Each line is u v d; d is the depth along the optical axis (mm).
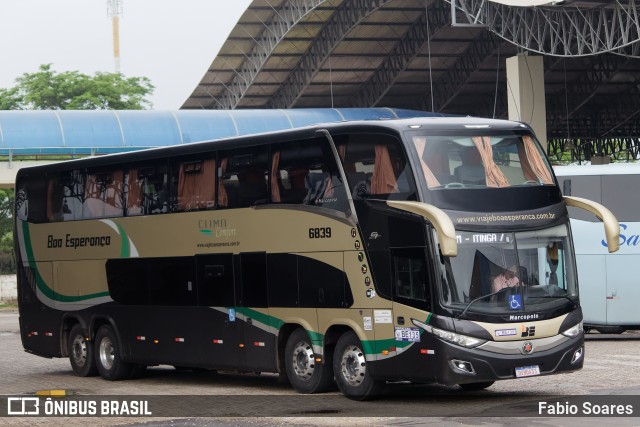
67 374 41219
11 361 48281
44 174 41500
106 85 148875
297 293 30688
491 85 123688
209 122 94688
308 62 120938
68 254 40125
